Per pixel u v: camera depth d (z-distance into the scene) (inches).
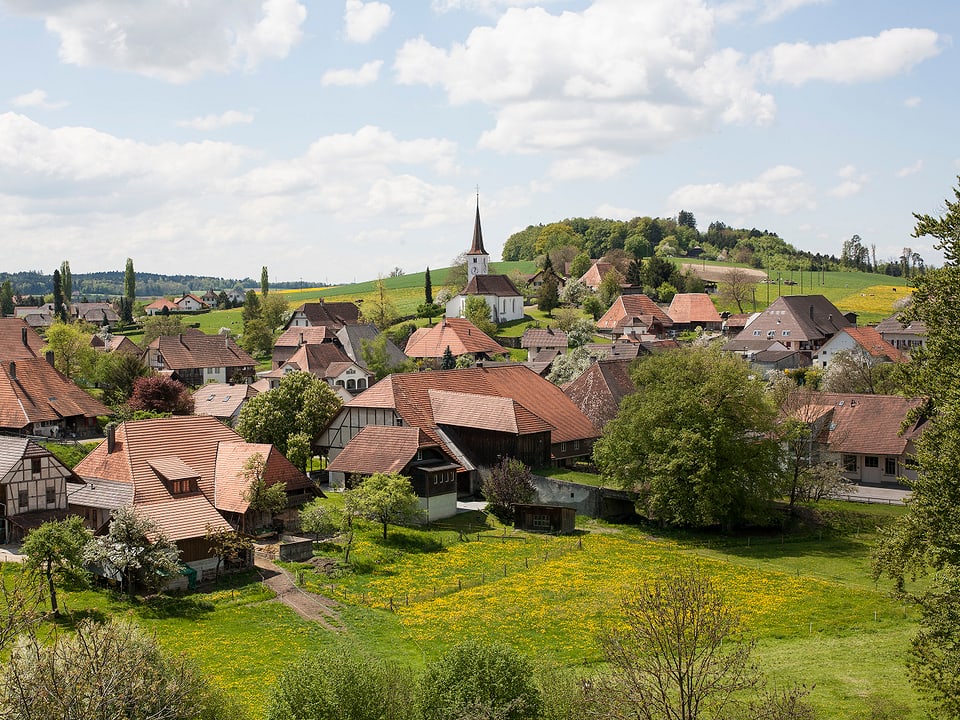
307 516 2645.2
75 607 2100.1
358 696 1290.6
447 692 1307.8
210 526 2431.1
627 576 2412.6
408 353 6190.9
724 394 2994.6
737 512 2913.4
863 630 1989.4
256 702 1573.6
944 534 1341.0
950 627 1317.7
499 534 2910.9
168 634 1964.8
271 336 7849.4
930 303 1615.4
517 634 1969.7
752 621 2055.9
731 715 1258.6
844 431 3526.1
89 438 3518.7
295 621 2070.6
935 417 1624.0
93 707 1031.0
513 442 3304.6
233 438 3016.7
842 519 2989.7
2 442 2610.7
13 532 2511.1
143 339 7519.7
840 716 1477.6
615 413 3934.5
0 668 1098.1
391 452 3107.8
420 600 2235.5
